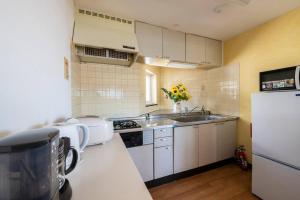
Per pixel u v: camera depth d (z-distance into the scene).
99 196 0.56
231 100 2.58
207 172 2.27
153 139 1.90
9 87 0.52
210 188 1.88
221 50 2.71
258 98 1.62
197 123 2.18
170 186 1.93
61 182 0.53
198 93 3.07
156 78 3.29
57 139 0.46
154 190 1.85
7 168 0.36
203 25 2.13
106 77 2.11
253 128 1.67
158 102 3.37
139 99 2.36
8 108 0.51
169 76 3.37
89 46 1.64
